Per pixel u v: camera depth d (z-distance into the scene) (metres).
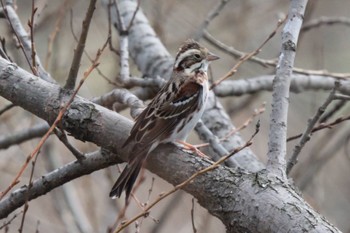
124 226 7.88
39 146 8.02
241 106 16.61
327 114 11.53
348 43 19.59
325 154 16.31
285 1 19.17
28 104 8.95
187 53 10.41
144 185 17.67
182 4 18.30
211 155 11.29
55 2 17.06
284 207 7.50
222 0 13.66
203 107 10.20
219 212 7.85
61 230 16.84
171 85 10.10
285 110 8.62
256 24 19.20
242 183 7.80
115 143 8.70
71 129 8.75
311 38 19.31
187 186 8.10
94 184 17.45
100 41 18.28
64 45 18.02
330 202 18.19
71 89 8.87
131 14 14.48
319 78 13.79
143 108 10.05
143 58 13.98
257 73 18.61
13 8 11.62
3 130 16.52
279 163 8.28
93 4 8.49
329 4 20.09
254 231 7.59
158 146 8.62
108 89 16.66
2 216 9.62
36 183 9.41
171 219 17.94
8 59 9.59
